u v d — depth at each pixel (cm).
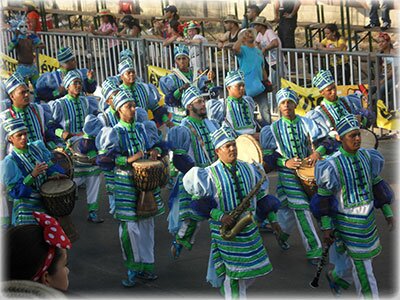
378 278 779
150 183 773
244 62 1231
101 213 1052
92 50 1742
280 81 1367
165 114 1110
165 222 997
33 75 1717
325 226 674
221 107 977
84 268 855
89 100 1112
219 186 664
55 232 326
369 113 920
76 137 1030
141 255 794
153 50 1588
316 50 1314
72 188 779
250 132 974
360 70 1277
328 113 880
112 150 783
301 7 2016
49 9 2186
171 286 796
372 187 680
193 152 841
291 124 843
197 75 1207
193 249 897
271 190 1084
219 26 2111
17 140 780
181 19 1930
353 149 667
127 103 789
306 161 825
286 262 842
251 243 662
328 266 820
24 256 321
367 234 671
